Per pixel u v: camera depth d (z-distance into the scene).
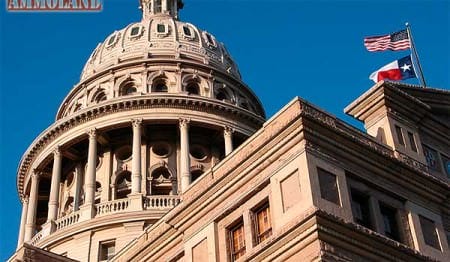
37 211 78.69
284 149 30.98
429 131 38.06
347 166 31.27
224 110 74.62
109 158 73.31
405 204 32.97
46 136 74.31
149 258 38.25
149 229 38.91
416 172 34.03
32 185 74.62
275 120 31.98
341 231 28.48
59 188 73.06
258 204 31.44
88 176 68.94
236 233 32.34
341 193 29.91
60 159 72.81
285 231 28.78
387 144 34.72
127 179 72.25
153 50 82.12
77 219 66.31
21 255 41.97
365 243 29.12
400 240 31.62
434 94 39.56
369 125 36.16
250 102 84.88
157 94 72.81
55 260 43.56
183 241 35.56
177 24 88.00
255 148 32.16
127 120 71.69
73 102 81.25
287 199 29.80
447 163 37.97
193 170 72.50
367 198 31.52
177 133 74.44
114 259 41.03
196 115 73.06
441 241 33.16
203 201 34.25
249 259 30.16
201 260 33.16
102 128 71.88
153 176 71.81
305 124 30.41
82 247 63.03
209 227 33.41
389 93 36.00
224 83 82.25
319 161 30.12
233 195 32.94
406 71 40.88
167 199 65.69
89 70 83.94
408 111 36.81
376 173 32.44
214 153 75.00
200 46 85.12
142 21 92.06
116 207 65.62
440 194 34.91
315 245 27.69
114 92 77.75
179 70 79.94
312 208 28.11
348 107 37.19
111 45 85.31
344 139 31.53
